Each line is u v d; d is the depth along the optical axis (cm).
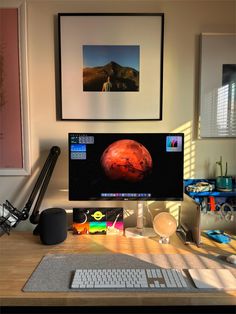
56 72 159
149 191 150
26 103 158
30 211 162
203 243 140
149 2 156
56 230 138
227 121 161
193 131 162
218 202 162
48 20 156
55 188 164
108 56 156
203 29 157
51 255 126
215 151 163
